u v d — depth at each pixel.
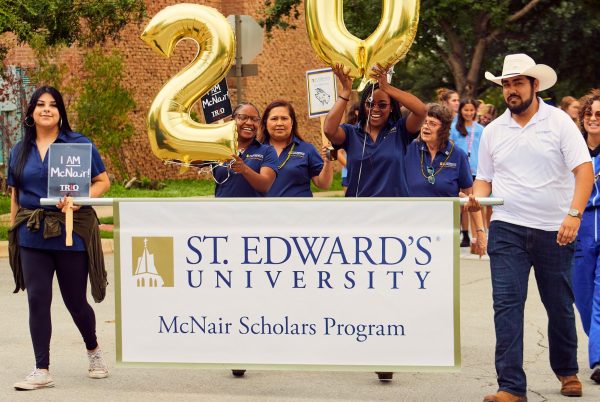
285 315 10.13
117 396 10.62
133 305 10.32
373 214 9.96
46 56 33.41
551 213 10.05
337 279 10.05
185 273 10.23
